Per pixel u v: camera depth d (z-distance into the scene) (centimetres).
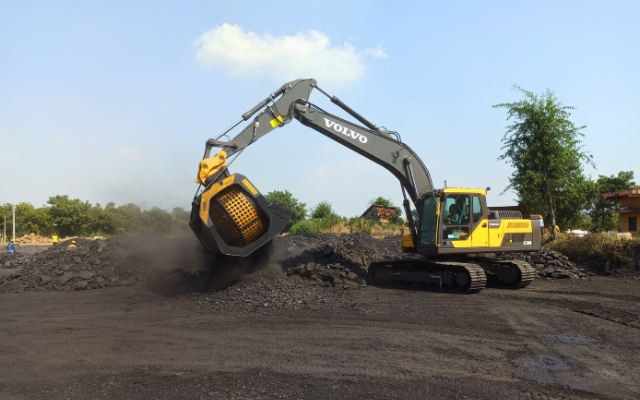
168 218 1812
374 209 5372
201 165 1016
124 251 1459
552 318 817
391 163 1259
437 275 1170
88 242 1706
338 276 1183
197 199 1031
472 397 456
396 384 490
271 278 1099
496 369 539
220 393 468
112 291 1195
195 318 834
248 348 630
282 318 816
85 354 618
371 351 612
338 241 1919
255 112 1127
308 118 1178
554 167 1930
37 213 5450
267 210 1030
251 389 478
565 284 1269
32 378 523
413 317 824
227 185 1002
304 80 1191
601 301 989
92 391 479
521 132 1991
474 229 1191
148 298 1059
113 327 778
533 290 1160
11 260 2112
